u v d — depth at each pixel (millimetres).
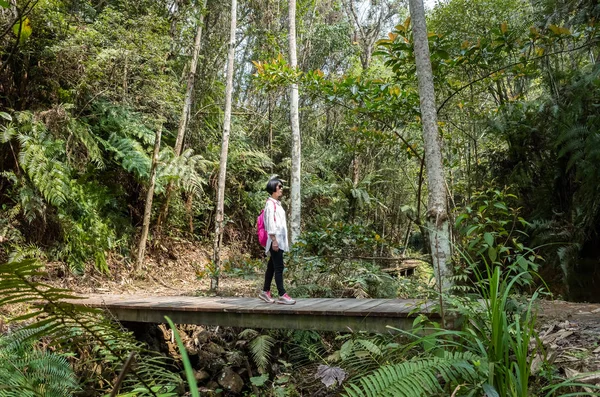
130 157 8227
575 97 5617
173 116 9867
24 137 6395
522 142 6629
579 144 5336
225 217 12164
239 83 15000
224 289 7492
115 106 8242
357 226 6609
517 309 3389
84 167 7809
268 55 13539
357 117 6250
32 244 6625
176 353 5000
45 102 7590
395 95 5129
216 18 11352
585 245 5867
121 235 8609
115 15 7703
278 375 4723
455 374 2289
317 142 15891
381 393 2053
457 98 7270
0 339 2689
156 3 9305
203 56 10758
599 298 5699
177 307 4676
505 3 7820
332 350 4930
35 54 7227
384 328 3980
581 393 2070
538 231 6172
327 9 17719
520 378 2146
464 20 8102
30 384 2221
